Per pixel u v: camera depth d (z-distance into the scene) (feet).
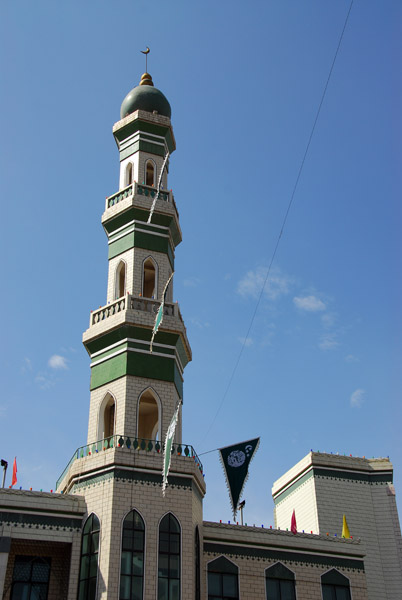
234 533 121.90
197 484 114.93
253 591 118.52
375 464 150.41
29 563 108.47
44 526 106.01
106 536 103.40
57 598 106.73
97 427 120.26
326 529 141.38
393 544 141.79
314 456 148.87
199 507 117.08
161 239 138.92
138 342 123.85
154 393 121.49
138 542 104.32
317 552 126.00
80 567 104.83
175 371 125.29
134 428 117.08
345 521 136.56
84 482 111.04
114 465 108.06
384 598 136.77
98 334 126.11
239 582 118.42
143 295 142.00
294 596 120.88
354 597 124.36
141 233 137.39
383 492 147.64
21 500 106.32
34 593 106.63
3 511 104.94
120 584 100.17
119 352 123.44
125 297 126.41
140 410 132.98
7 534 103.45
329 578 124.67
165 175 149.59
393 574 139.03
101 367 125.39
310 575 123.54
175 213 142.82
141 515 106.22
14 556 108.06
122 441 111.65
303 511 149.38
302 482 151.84
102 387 123.44
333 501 144.77
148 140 149.38
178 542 106.63
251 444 104.06
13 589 106.01
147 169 152.25
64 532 106.63
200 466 118.32
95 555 103.50
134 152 148.36
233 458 103.24
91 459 111.45
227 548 120.37
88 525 106.93
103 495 107.24
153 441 113.39
